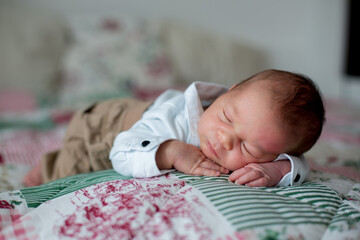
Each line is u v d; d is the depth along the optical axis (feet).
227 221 1.91
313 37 9.80
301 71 9.96
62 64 7.54
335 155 4.28
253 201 2.09
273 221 1.93
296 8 9.66
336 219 2.08
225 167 2.70
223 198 2.09
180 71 8.29
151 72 7.34
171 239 1.81
